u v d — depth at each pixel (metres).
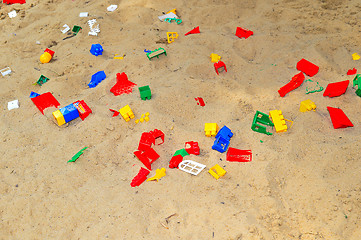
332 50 1.55
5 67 1.62
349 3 1.72
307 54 1.54
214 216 1.15
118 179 1.24
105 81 1.51
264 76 1.49
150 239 1.12
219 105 1.41
